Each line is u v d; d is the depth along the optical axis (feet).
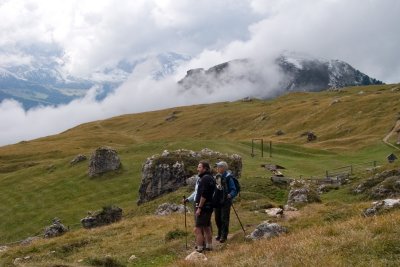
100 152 301.63
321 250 48.70
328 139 540.93
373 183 136.56
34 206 271.28
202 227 67.31
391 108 574.56
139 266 71.92
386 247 45.85
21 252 103.09
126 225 120.26
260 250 54.49
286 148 362.53
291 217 93.45
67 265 64.80
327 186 166.40
